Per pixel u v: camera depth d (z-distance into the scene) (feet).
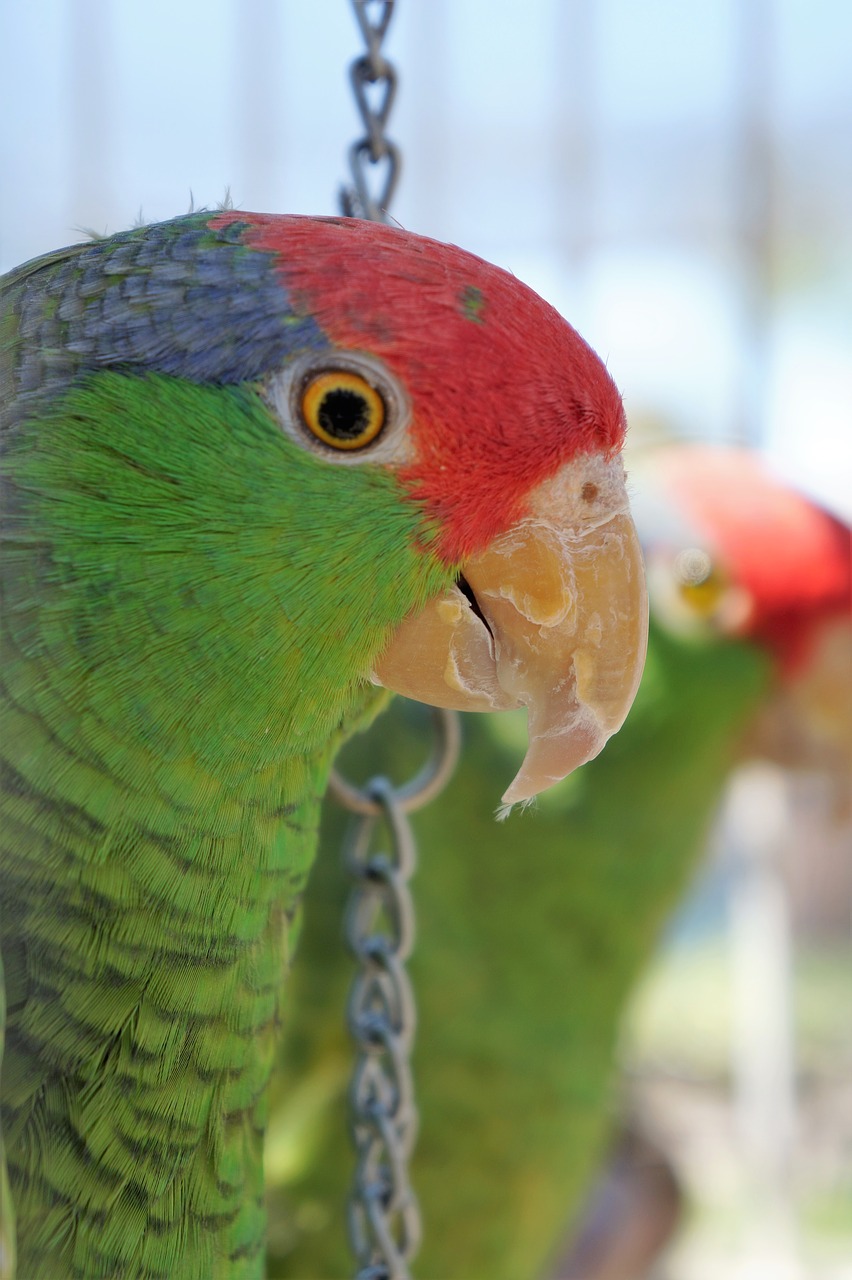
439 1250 2.49
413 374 1.93
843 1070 4.41
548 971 2.59
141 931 1.95
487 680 1.98
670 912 2.79
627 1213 3.05
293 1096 2.42
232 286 1.93
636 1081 3.76
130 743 1.93
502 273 1.96
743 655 2.71
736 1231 3.75
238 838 1.96
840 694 2.69
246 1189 2.02
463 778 2.56
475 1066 2.51
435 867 2.52
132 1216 1.97
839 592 2.67
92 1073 1.95
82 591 1.92
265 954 2.00
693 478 2.82
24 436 1.93
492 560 1.97
